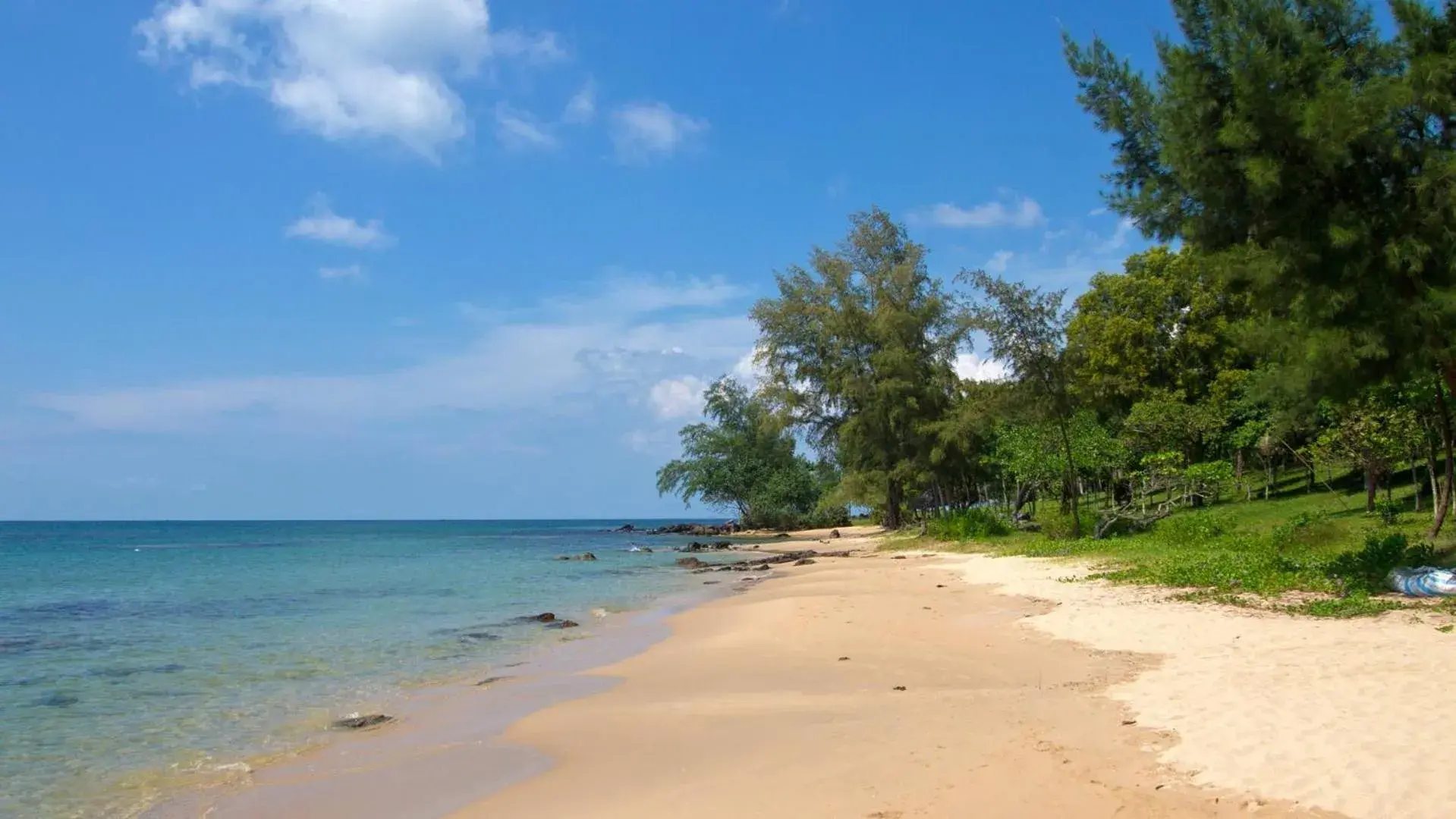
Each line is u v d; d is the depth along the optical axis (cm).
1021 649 1184
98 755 871
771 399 4809
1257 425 3353
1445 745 580
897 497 4925
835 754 720
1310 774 558
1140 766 612
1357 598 1259
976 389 3981
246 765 826
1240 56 1293
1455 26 1312
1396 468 2627
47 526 17700
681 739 828
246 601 2325
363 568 3725
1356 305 1275
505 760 810
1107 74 1582
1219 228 1434
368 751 866
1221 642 1083
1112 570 1978
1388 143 1278
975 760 661
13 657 1441
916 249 4378
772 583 2567
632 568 3603
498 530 12375
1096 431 3244
